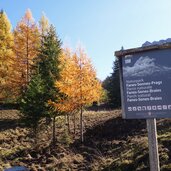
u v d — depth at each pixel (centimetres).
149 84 905
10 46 4369
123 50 943
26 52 3938
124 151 2072
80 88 2753
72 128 3241
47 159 2388
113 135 2798
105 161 1997
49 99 2889
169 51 883
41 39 4072
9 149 2714
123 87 946
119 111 3688
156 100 893
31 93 2917
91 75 2803
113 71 4872
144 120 2919
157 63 896
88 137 2905
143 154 1717
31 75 3778
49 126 3275
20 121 3003
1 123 3425
